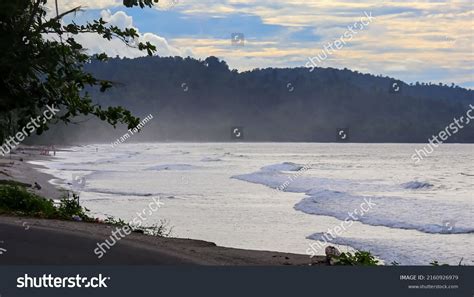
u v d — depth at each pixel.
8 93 9.77
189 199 45.19
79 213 21.16
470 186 64.44
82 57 9.96
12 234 14.70
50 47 9.58
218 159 134.88
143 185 58.53
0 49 9.32
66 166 93.06
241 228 29.53
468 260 23.39
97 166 95.69
